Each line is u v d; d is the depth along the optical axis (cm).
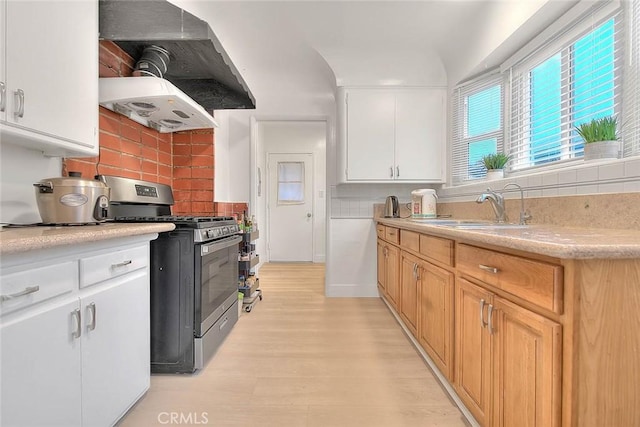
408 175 320
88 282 118
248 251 328
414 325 217
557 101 200
